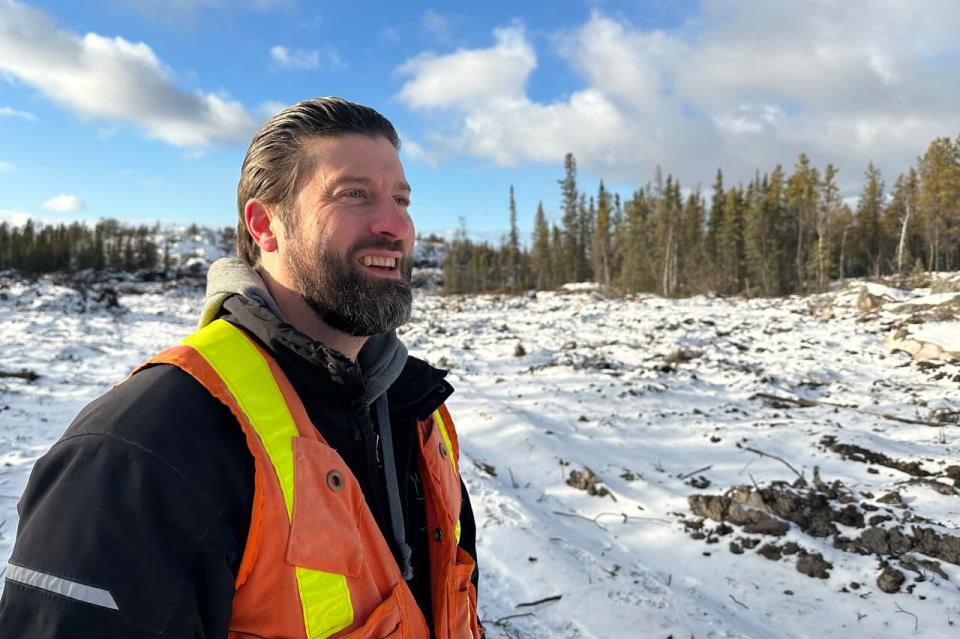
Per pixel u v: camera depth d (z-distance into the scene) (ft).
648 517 16.30
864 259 164.25
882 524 14.40
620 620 11.44
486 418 24.17
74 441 2.49
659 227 145.59
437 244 289.12
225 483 2.61
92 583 2.26
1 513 14.05
